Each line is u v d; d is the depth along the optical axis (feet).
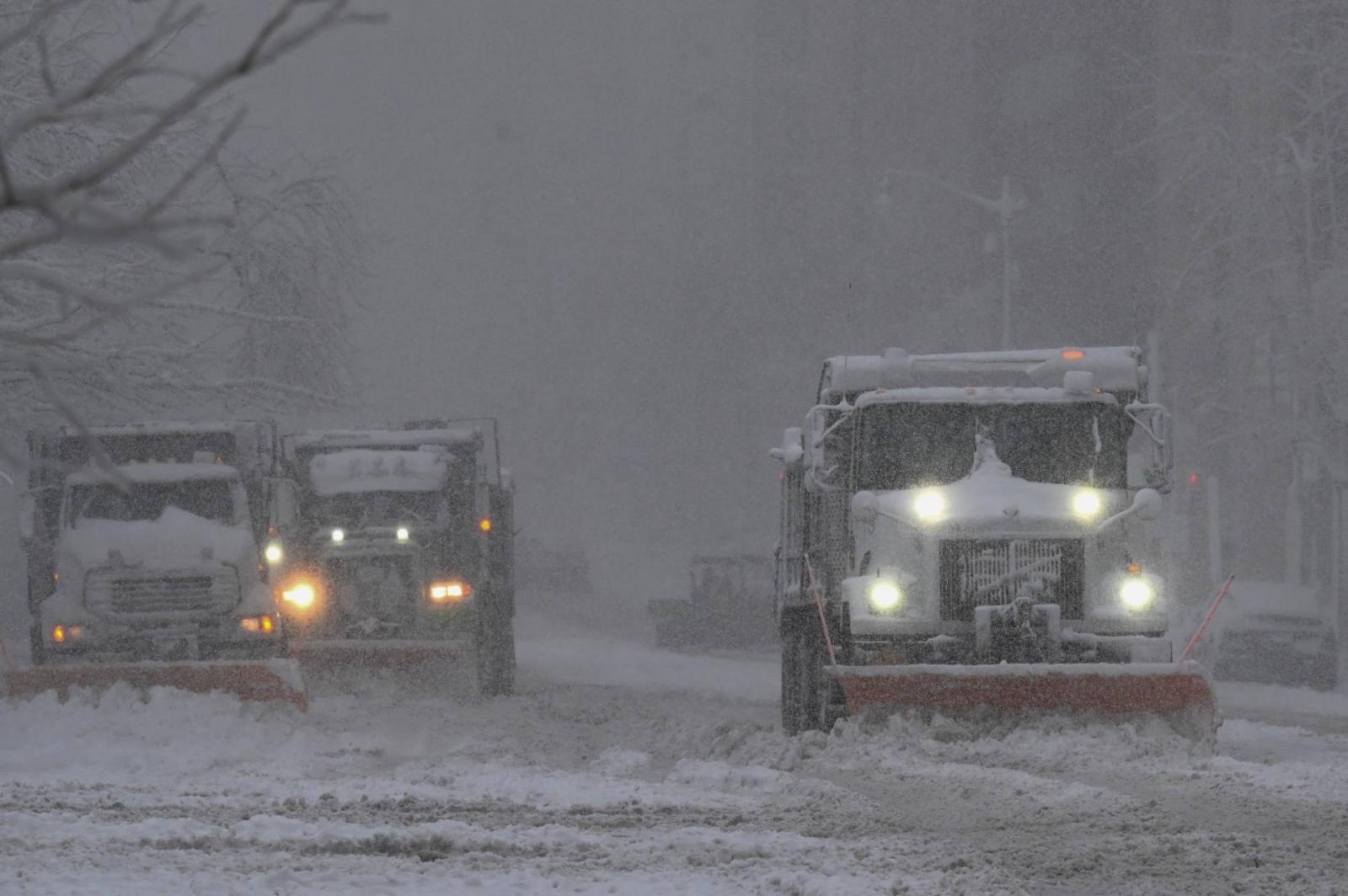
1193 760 148.66
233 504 248.52
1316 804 122.72
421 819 116.78
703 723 194.39
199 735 180.34
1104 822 112.57
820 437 179.93
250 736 182.29
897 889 83.82
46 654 240.12
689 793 132.46
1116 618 168.96
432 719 207.21
